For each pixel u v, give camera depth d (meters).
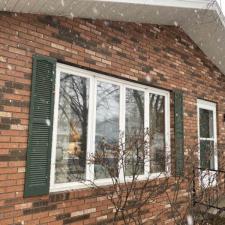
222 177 6.81
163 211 5.52
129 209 4.91
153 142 6.21
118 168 4.71
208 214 5.18
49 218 4.25
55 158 4.57
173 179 6.03
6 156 3.92
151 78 6.21
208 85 8.02
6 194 3.87
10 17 4.19
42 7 4.21
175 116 6.63
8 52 4.09
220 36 6.94
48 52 4.54
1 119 3.92
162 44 6.63
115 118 5.54
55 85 4.66
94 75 5.28
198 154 7.07
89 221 4.71
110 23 5.55
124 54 5.70
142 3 4.86
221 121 8.45
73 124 4.87
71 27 4.90
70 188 4.67
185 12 6.07
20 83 4.16
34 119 4.22
